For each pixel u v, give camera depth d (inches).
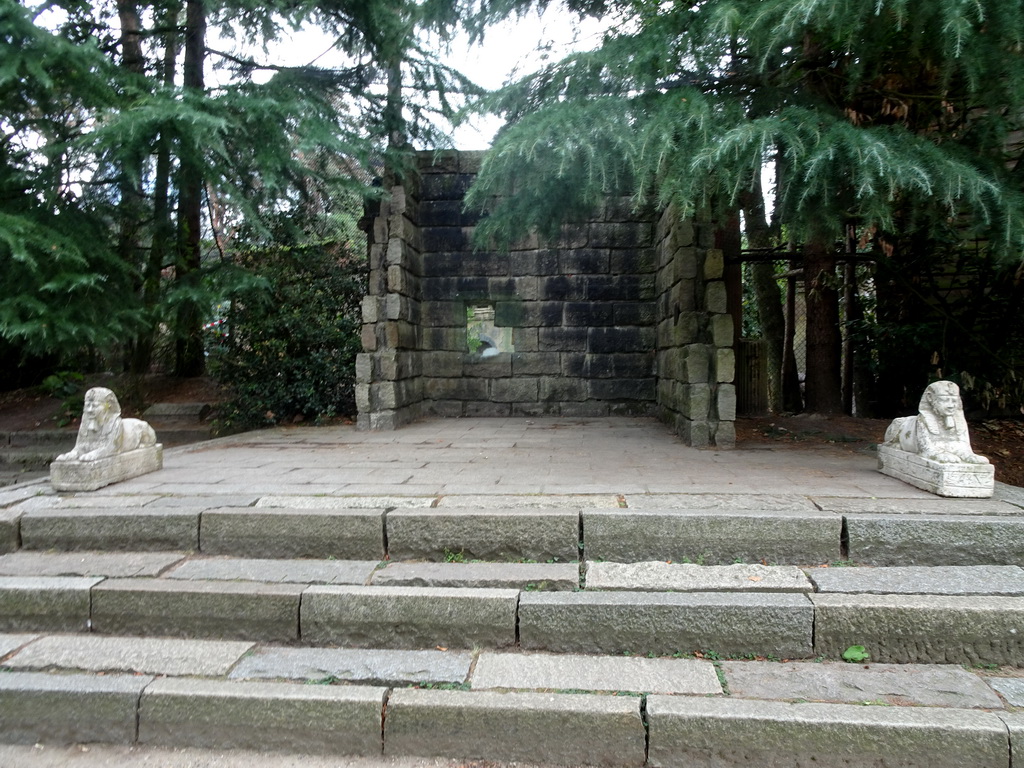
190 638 113.2
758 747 87.9
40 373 372.2
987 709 89.1
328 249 323.3
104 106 218.5
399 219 277.3
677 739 89.1
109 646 110.1
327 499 138.2
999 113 164.1
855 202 157.6
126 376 346.0
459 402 319.6
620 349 313.1
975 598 105.1
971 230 162.4
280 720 95.4
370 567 121.6
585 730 90.9
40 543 133.4
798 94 174.4
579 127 149.0
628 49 158.6
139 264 287.7
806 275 265.9
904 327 262.5
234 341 307.7
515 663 103.0
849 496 134.0
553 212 209.2
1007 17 135.0
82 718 98.3
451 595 109.8
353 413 311.4
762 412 286.8
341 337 300.2
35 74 193.8
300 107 242.5
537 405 316.2
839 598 105.7
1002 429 259.0
